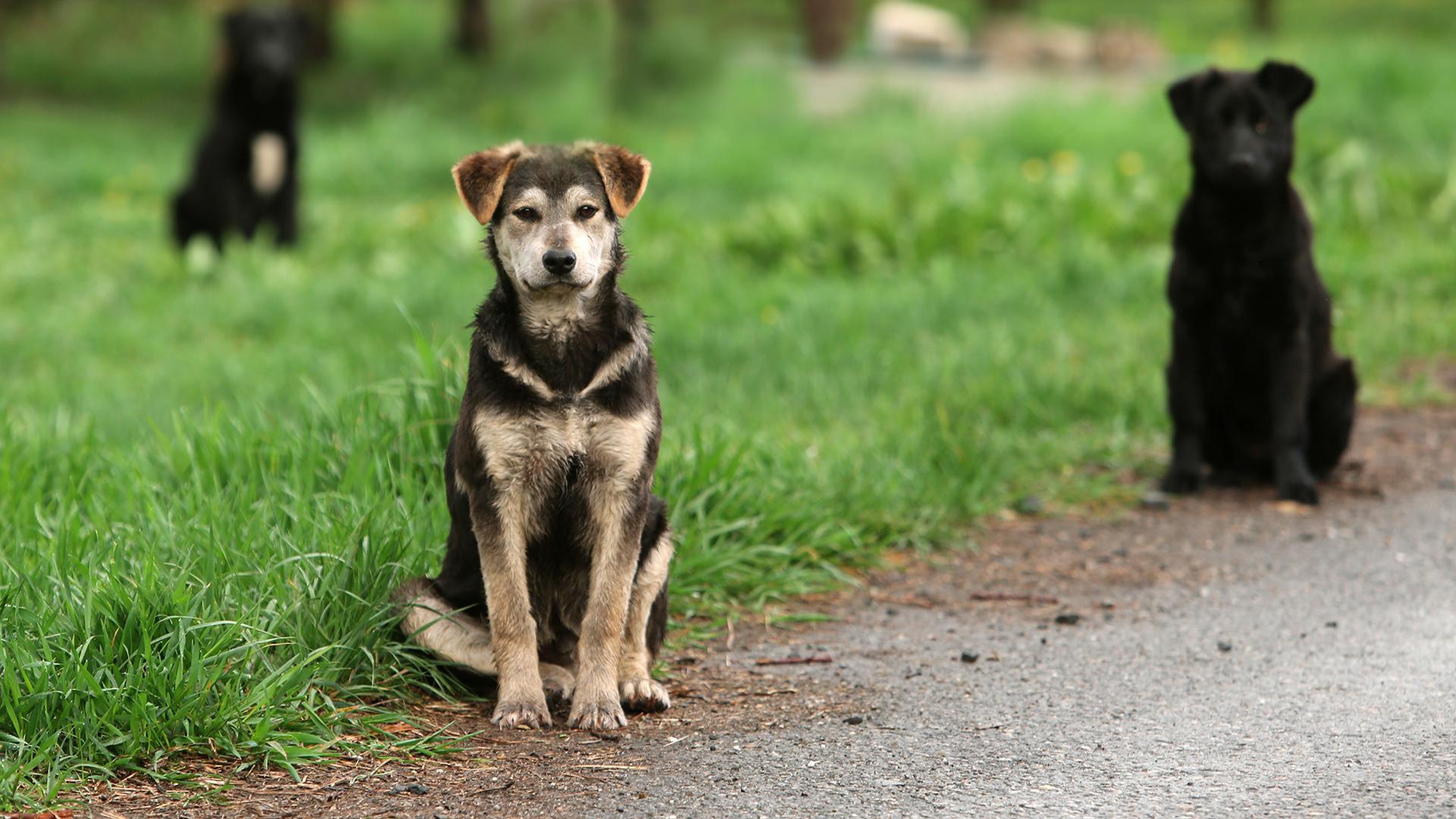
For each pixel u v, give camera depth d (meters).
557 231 4.89
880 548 7.01
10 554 5.78
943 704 5.11
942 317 11.38
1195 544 7.21
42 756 4.23
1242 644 5.70
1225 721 4.83
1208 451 8.48
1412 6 44.56
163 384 9.88
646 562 5.30
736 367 9.97
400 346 9.24
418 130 25.91
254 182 15.86
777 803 4.21
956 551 7.18
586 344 4.99
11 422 7.89
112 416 8.74
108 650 4.66
